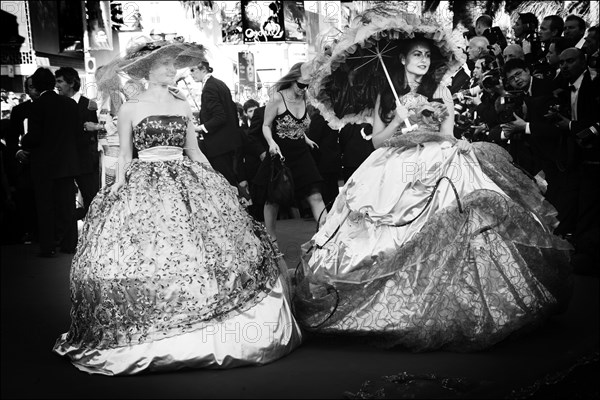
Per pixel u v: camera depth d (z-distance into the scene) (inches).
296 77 246.8
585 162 229.0
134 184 157.5
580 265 222.2
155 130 162.4
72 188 283.0
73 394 128.5
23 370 142.8
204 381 133.8
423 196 159.5
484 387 128.9
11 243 316.2
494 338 146.7
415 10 185.5
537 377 133.9
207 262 146.4
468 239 151.6
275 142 249.1
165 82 167.8
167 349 137.9
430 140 167.9
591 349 149.0
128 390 130.1
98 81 173.5
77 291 151.3
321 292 156.8
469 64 277.4
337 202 172.9
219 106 254.4
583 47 262.4
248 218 162.4
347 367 140.7
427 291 148.4
